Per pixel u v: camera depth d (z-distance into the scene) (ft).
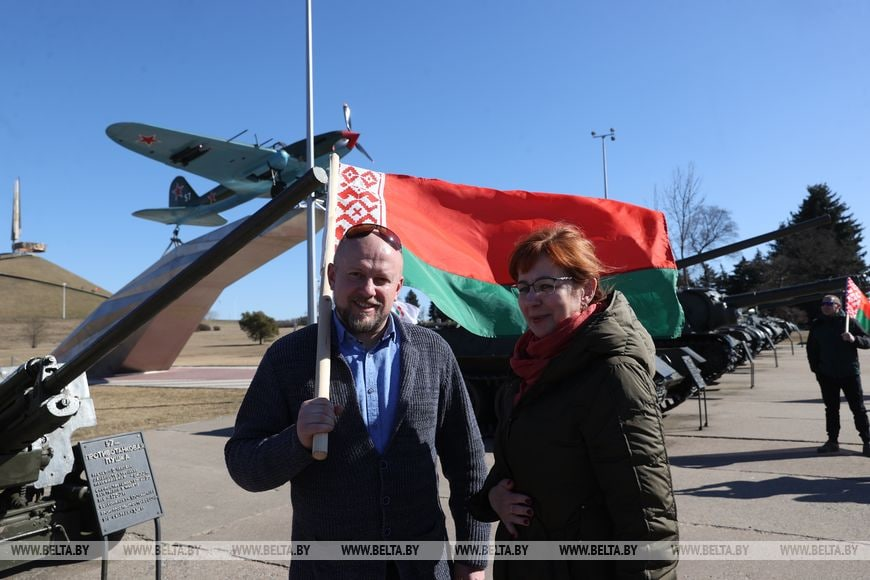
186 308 81.92
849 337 25.48
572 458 7.15
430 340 8.48
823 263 158.40
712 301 46.01
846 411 37.60
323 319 7.77
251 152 79.71
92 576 15.44
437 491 8.06
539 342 7.48
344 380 7.59
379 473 7.48
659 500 6.72
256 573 15.34
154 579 15.05
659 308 20.85
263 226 7.41
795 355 93.15
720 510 18.90
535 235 7.88
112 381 75.82
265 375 7.75
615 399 6.86
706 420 32.99
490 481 8.30
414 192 19.15
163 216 112.27
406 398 7.80
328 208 8.32
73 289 396.57
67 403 12.38
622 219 21.13
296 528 7.61
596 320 7.14
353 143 75.20
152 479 13.44
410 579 7.38
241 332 288.51
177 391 60.85
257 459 7.01
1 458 14.16
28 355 166.09
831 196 185.57
